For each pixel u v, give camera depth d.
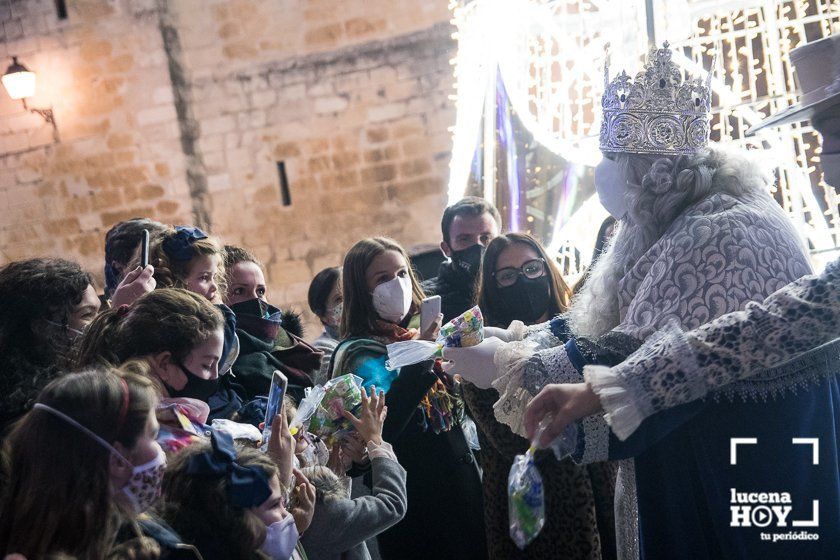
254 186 10.16
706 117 2.13
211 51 10.13
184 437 2.00
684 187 2.05
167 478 1.79
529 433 1.90
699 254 1.93
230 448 1.83
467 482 3.05
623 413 1.78
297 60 9.98
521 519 1.84
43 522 1.51
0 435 1.98
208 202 10.24
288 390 3.00
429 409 3.03
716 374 1.78
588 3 4.52
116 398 1.60
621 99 2.11
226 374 2.72
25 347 2.21
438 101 9.76
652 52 2.12
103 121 10.20
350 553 2.59
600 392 1.80
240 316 3.19
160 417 2.02
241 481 1.76
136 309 2.16
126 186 10.20
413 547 3.00
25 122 10.36
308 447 2.48
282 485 2.05
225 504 1.75
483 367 2.32
